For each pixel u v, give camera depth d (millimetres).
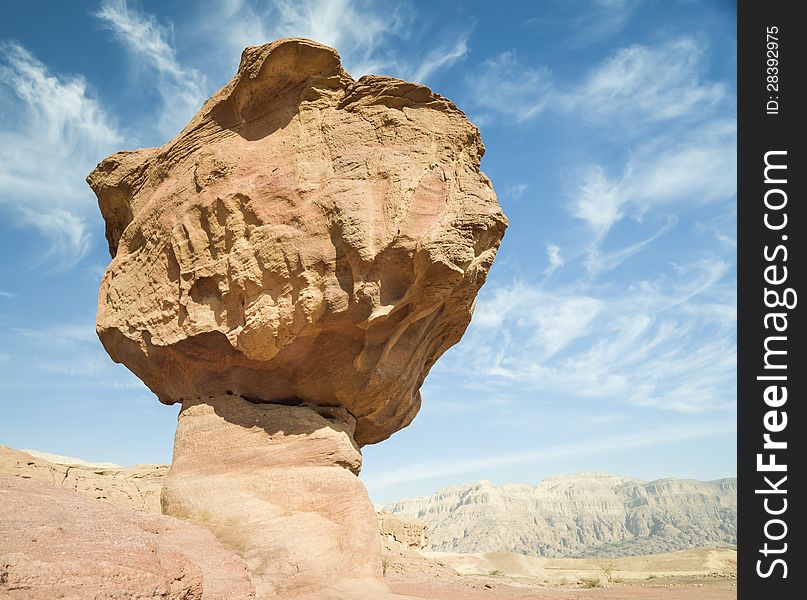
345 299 12242
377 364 13203
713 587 17391
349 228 12148
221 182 13523
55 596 6160
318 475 11891
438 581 16656
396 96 13352
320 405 13789
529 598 12938
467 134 13508
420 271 12180
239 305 13023
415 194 12438
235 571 8812
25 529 7129
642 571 48094
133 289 14469
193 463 12719
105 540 7453
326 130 13320
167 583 7195
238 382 13508
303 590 10258
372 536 11453
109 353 15070
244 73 13734
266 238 12750
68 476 15203
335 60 13633
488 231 12633
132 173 15625
